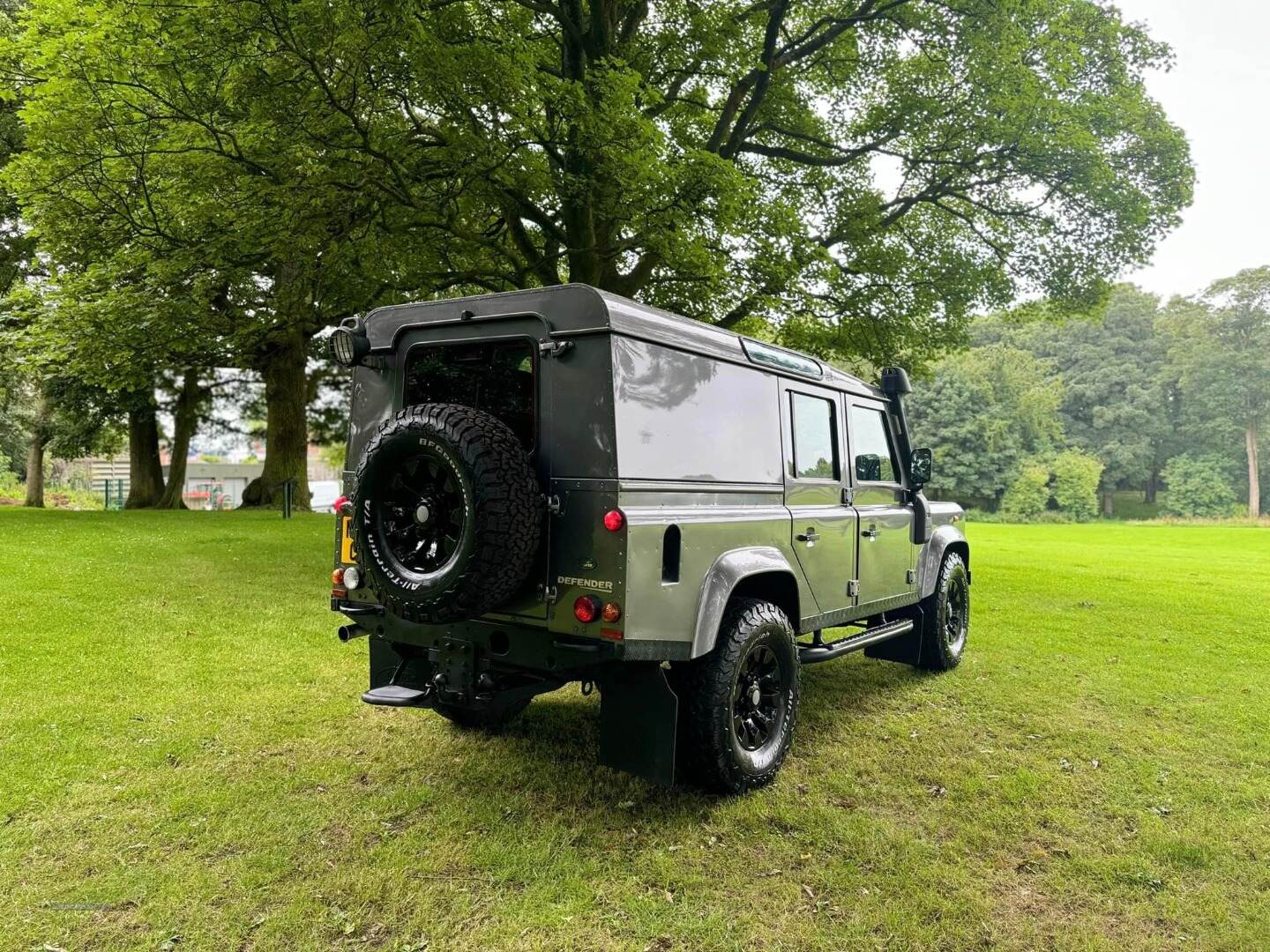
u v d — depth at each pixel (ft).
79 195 31.01
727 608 12.44
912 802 12.16
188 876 9.37
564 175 30.94
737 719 12.33
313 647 20.43
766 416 13.78
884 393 18.94
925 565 19.65
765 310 40.29
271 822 10.85
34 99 29.14
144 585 27.78
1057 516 163.02
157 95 28.22
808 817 11.43
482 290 43.42
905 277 43.98
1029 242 45.06
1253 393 173.17
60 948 7.93
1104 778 13.25
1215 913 9.17
